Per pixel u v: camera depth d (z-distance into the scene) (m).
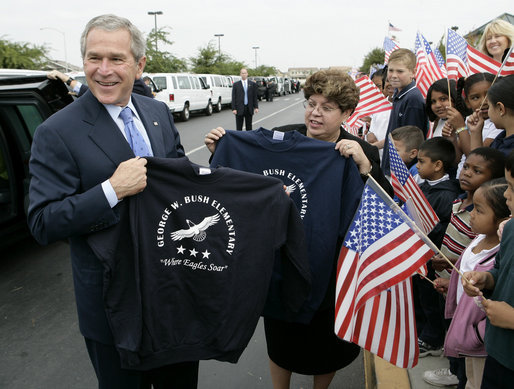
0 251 5.20
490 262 2.09
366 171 2.23
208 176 1.91
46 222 1.72
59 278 4.61
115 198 1.74
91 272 1.88
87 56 1.82
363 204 2.06
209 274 1.95
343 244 2.10
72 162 1.81
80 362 3.28
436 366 2.89
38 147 1.80
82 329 1.98
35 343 3.52
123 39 1.83
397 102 4.85
